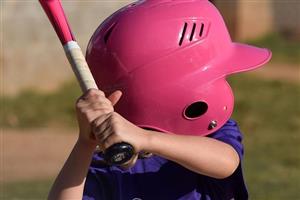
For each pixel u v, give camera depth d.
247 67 7.75
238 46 8.01
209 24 7.64
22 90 43.25
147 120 7.45
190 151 6.77
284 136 35.25
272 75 45.25
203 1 7.86
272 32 54.31
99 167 7.76
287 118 38.16
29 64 43.94
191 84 7.42
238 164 7.35
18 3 44.38
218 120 7.62
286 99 41.09
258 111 39.09
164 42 7.40
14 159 30.05
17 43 44.03
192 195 7.70
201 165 6.89
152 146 6.46
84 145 6.71
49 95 42.75
